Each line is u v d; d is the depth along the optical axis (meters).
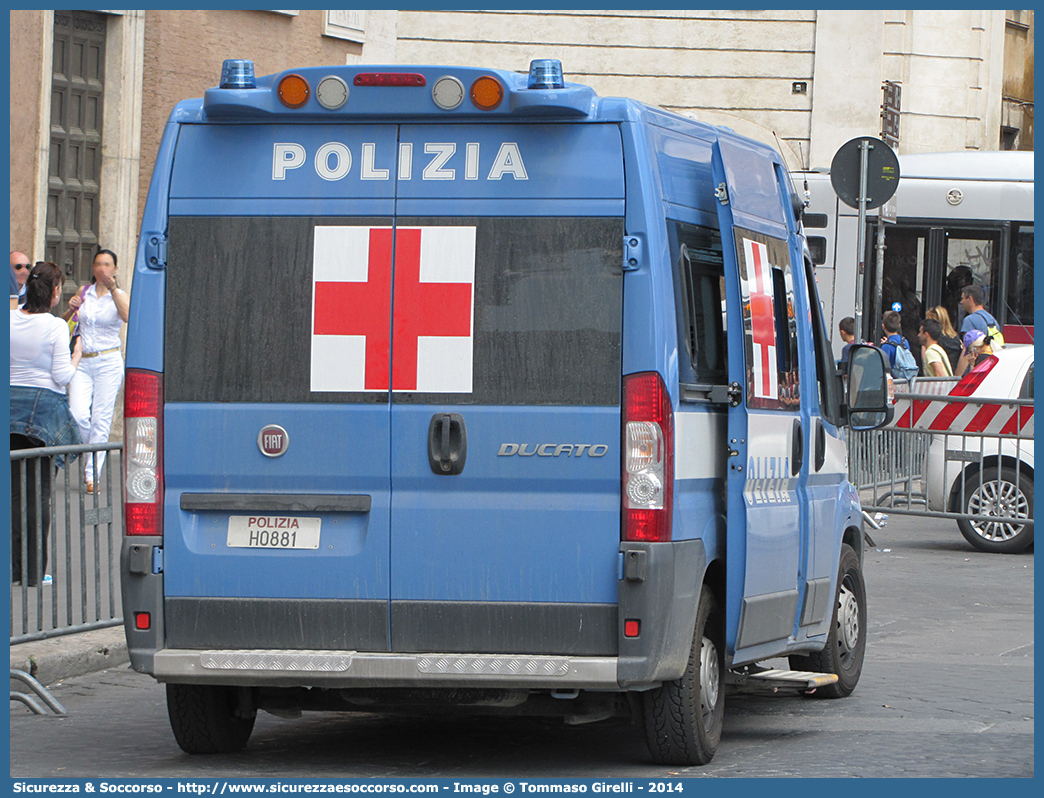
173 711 12.63
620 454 11.38
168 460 11.82
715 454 12.34
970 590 22.64
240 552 11.75
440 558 11.52
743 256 12.65
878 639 18.97
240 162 11.85
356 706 12.30
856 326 26.98
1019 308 42.22
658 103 52.47
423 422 11.55
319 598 11.66
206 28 34.66
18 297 24.27
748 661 13.04
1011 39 68.94
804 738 13.65
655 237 11.47
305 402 11.69
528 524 11.45
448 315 11.56
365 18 39.53
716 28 52.28
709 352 12.34
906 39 57.16
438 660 11.45
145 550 11.79
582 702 12.13
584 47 52.22
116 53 32.66
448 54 51.81
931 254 42.62
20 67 30.05
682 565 11.55
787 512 13.55
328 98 11.69
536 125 11.61
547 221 11.53
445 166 11.65
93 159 32.56
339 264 11.70
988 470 26.44
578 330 11.45
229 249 11.82
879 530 29.00
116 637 17.09
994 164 42.69
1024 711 14.91
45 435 19.84
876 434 27.72
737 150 12.91
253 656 11.62
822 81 52.28
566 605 11.42
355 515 11.66
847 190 26.88
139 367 11.85
